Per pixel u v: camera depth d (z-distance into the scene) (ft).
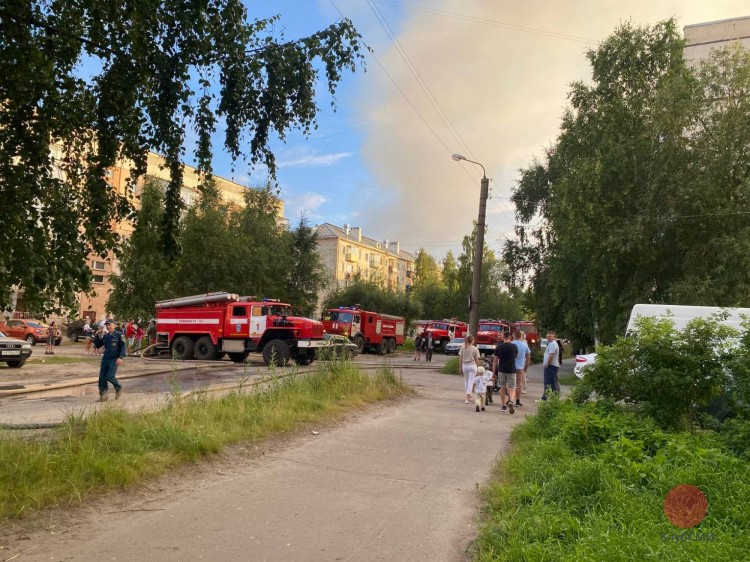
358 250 295.69
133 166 20.43
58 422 25.27
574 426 23.39
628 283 71.72
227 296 80.33
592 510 15.14
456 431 31.22
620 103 73.97
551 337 46.01
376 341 122.21
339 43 19.17
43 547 13.23
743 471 18.22
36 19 17.69
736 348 26.09
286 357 72.18
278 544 14.01
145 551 13.23
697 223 67.87
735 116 67.10
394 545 14.34
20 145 18.04
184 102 18.92
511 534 13.88
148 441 20.99
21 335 114.11
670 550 12.13
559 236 77.87
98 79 18.90
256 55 18.85
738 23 128.16
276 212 125.59
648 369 27.07
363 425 31.27
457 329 152.76
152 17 17.39
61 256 18.47
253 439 24.73
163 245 20.26
